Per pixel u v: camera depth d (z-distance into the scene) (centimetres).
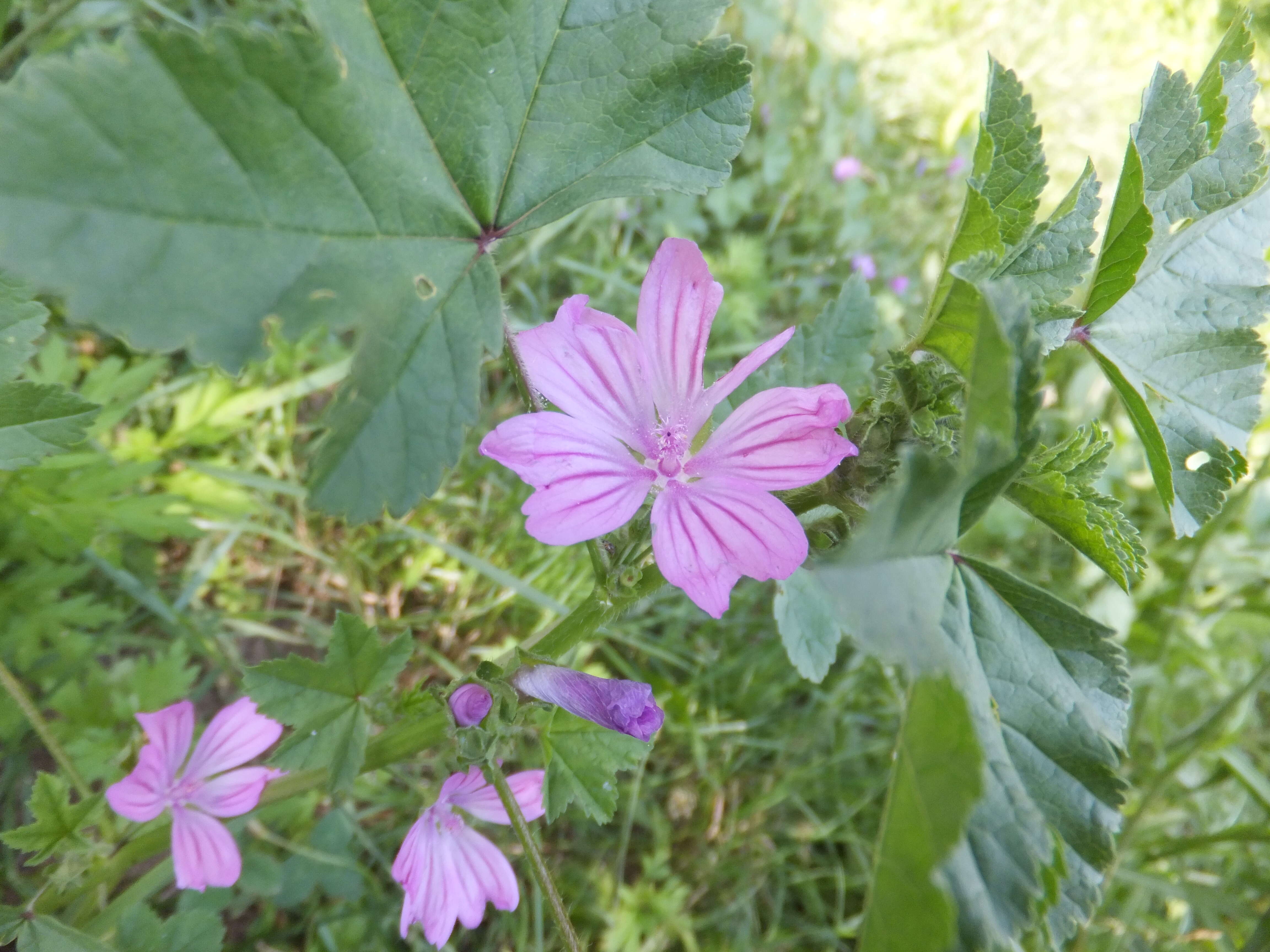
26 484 18
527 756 22
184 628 20
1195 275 12
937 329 10
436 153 9
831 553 10
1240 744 28
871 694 25
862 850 23
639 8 10
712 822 23
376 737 12
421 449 9
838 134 34
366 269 9
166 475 21
